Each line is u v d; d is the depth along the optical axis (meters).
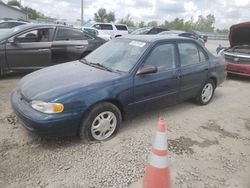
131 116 4.40
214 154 3.84
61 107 3.49
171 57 4.84
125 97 4.10
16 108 3.73
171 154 3.76
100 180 3.12
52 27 7.64
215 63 5.86
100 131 3.95
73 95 3.57
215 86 6.12
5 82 6.95
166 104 4.89
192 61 5.30
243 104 6.30
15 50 7.00
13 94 4.15
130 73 4.18
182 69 4.98
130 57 4.45
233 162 3.67
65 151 3.68
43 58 7.47
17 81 7.09
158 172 2.72
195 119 5.12
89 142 3.90
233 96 6.96
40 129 3.45
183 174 3.32
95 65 4.61
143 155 3.68
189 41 5.31
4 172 3.18
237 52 9.02
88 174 3.22
